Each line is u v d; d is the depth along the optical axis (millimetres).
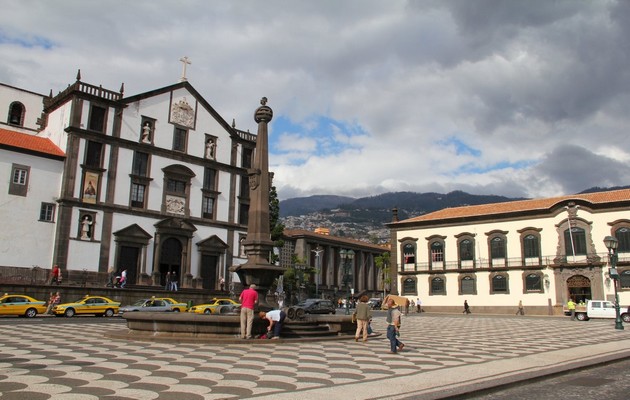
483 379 11008
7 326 24359
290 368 12461
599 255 55625
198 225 52531
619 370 13672
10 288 35844
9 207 41719
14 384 9570
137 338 18391
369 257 116125
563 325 34750
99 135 46375
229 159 56469
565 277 57281
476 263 63344
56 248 43062
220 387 9828
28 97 53000
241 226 56031
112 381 10180
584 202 56938
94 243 45031
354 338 21078
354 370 12336
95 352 14734
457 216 65000
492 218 63031
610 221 55562
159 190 49969
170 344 17219
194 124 53719
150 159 49625
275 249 65938
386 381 10688
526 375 11648
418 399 8852
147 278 47781
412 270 67688
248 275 21297
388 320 16547
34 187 43219
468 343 20422
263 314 19312
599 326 33750
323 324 22250
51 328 23828
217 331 18594
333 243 104188
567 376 12555
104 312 36719
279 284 59656
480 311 62062
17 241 41781
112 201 46531
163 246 50031
